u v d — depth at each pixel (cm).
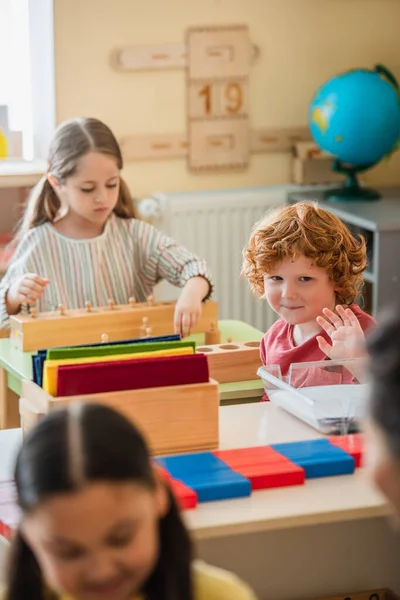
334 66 447
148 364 189
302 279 235
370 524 190
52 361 194
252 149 445
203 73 431
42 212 320
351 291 243
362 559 191
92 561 96
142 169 434
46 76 423
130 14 417
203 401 189
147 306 288
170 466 177
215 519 161
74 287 315
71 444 95
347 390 207
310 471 178
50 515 94
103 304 319
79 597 99
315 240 233
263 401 237
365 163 425
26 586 108
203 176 442
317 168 445
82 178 307
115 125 426
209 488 167
